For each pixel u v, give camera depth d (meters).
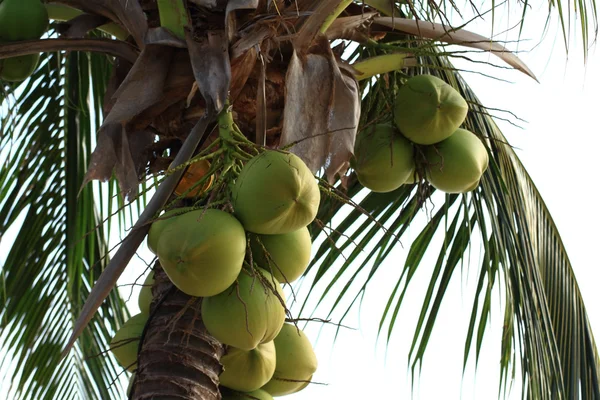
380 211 4.07
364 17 3.00
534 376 3.76
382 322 3.96
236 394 2.59
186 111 2.64
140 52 2.79
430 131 2.90
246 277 2.25
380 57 3.02
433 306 3.96
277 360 2.69
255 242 2.32
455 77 3.98
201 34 2.60
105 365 4.81
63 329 4.69
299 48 2.67
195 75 2.45
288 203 2.16
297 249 2.36
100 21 3.05
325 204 4.07
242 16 2.63
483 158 3.03
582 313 4.18
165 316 2.45
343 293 3.90
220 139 2.33
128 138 2.68
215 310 2.23
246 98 2.66
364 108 3.41
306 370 2.71
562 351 4.08
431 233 4.07
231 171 2.30
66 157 4.46
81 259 4.53
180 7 2.59
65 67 4.45
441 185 3.03
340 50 3.00
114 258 2.22
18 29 3.04
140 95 2.56
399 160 2.99
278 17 2.54
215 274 2.11
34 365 4.64
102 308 4.80
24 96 4.48
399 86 3.14
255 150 2.33
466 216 3.98
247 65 2.60
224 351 2.49
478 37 3.14
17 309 4.54
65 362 4.71
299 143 2.56
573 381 4.01
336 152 2.62
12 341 4.57
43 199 4.55
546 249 4.21
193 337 2.41
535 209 4.22
